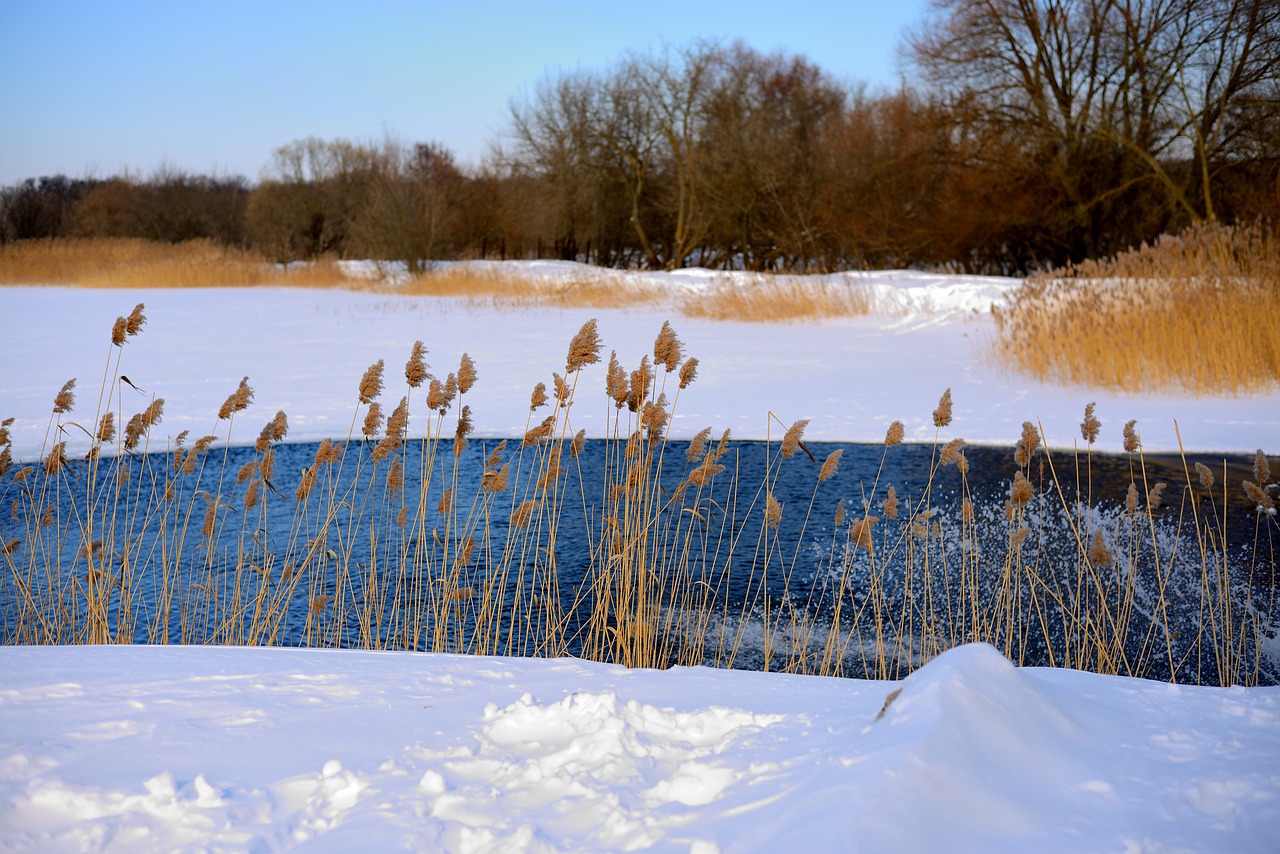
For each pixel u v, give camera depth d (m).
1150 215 32.19
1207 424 12.17
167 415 12.99
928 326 22.11
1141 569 7.37
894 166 37.81
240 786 2.54
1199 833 2.04
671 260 47.88
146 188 62.00
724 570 6.94
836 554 7.79
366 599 6.07
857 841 1.88
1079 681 3.25
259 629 6.21
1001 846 2.00
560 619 6.44
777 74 45.06
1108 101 33.22
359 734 2.94
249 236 58.22
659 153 46.06
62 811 2.44
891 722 2.39
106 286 40.81
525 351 19.34
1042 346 15.56
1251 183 30.16
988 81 34.19
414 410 13.59
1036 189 33.06
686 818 2.25
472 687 3.49
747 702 3.25
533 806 2.41
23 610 6.23
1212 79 31.31
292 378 16.09
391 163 51.47
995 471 10.34
